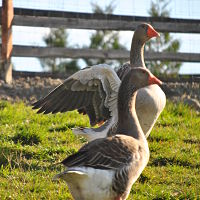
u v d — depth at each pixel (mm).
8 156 12758
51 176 12078
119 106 10242
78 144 14359
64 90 12141
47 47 21828
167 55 23094
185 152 14047
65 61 25484
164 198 11383
